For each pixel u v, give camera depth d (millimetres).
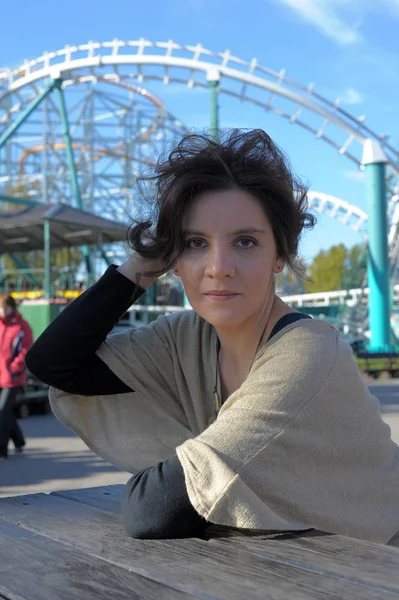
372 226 27531
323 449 1278
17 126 30312
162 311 23422
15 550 1230
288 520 1262
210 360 1567
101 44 31156
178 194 1358
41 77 31609
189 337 1611
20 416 11891
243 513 1178
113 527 1395
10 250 23594
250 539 1222
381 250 27359
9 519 1492
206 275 1358
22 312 16312
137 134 45750
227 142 1405
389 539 1357
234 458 1206
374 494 1359
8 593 989
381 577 980
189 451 1221
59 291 22281
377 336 27109
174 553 1161
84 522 1450
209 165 1352
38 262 43031
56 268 32062
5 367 7711
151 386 1635
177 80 31922
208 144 1400
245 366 1496
